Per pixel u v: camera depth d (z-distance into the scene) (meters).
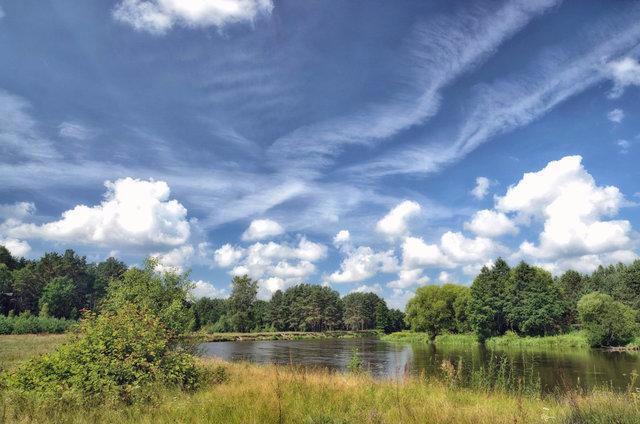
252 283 148.50
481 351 60.41
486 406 11.95
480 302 85.94
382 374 28.05
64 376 13.24
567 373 32.75
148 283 21.34
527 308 83.50
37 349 33.94
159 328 16.50
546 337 78.12
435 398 13.09
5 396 11.93
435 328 98.62
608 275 125.94
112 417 10.50
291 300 168.00
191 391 14.42
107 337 14.49
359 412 10.39
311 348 70.50
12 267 134.00
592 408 9.80
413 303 103.06
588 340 65.19
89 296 126.62
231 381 16.20
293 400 11.73
